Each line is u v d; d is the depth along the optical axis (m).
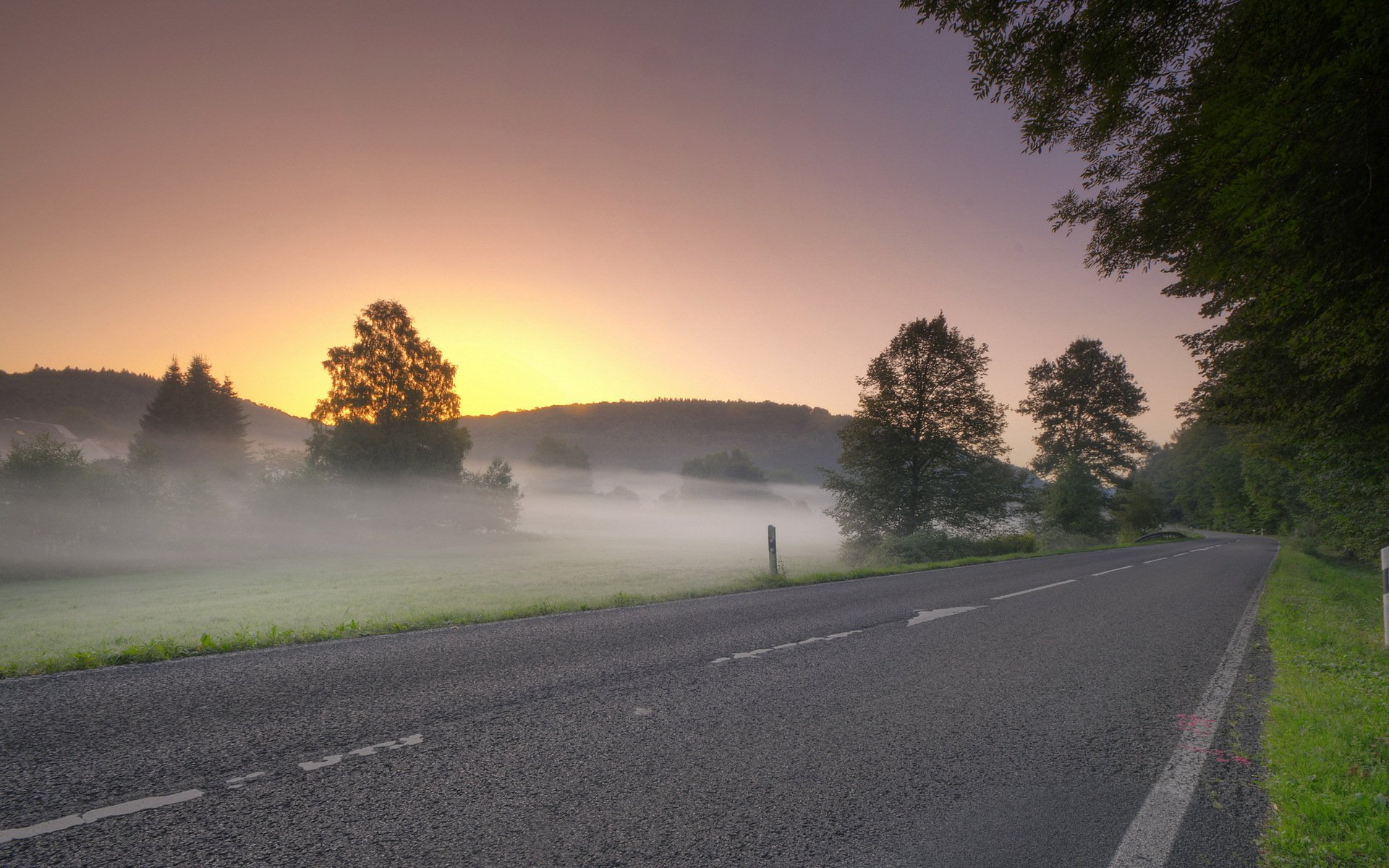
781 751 3.59
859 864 2.41
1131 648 6.66
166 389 66.31
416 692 4.60
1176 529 77.94
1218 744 3.90
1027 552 30.52
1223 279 5.04
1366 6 3.25
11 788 2.84
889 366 32.25
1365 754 3.62
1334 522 20.50
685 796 2.98
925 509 31.14
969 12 5.06
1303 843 2.63
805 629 7.29
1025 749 3.73
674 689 4.79
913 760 3.51
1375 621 9.71
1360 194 3.69
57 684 4.68
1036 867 2.43
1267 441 14.04
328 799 2.84
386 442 43.53
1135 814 2.94
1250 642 7.21
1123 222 7.19
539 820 2.69
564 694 4.61
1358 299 4.38
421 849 2.41
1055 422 60.59
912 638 6.88
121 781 2.95
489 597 13.78
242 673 5.08
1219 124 3.83
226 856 2.32
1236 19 3.85
